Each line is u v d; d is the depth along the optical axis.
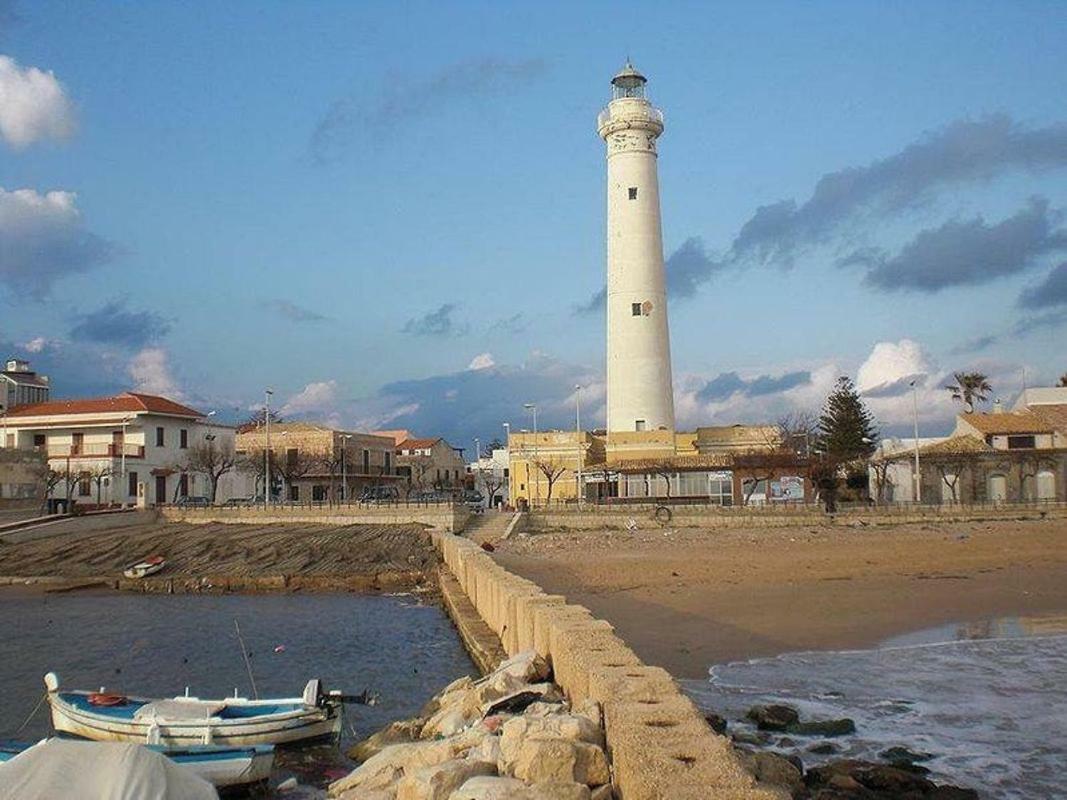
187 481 96.94
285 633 40.59
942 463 85.50
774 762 15.72
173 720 21.23
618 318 87.31
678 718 10.77
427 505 75.69
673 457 84.62
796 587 41.91
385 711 26.00
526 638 22.78
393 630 40.66
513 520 75.06
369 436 125.12
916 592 39.97
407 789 12.24
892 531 68.06
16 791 11.68
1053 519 73.31
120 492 89.88
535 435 97.25
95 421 92.75
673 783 8.53
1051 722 20.31
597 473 88.50
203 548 66.38
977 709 21.45
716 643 29.47
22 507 77.56
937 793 15.56
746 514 74.88
